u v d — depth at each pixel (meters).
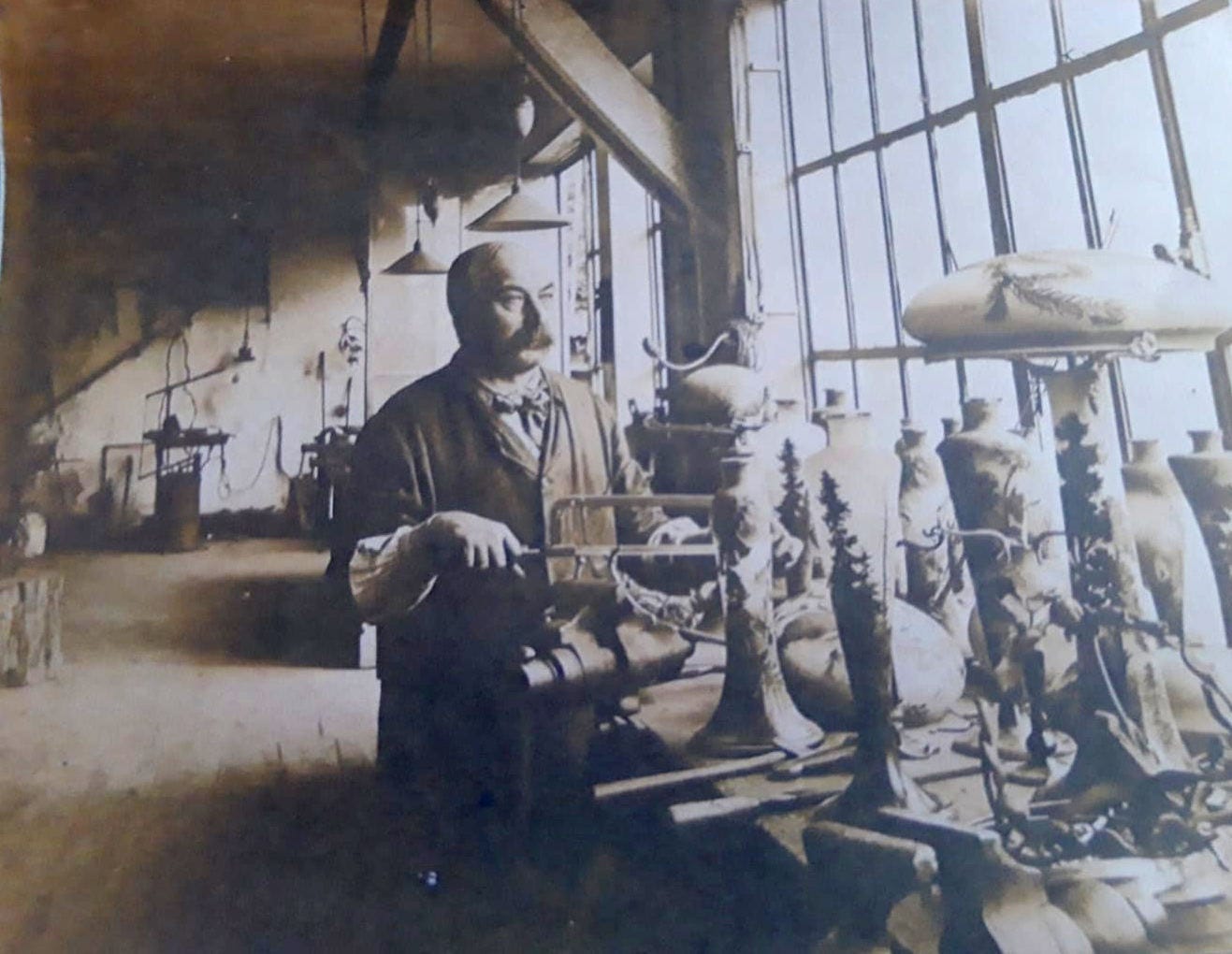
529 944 1.89
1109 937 2.05
